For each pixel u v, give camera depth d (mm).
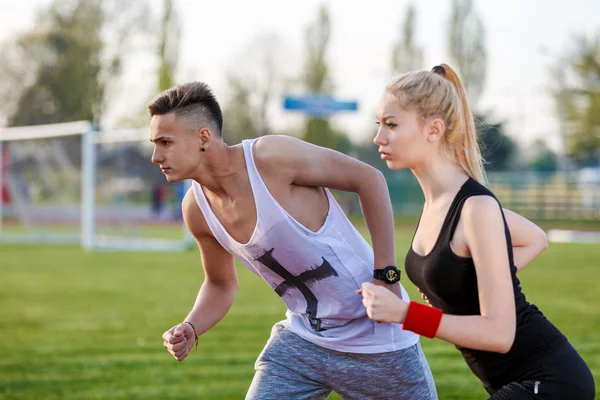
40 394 7270
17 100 58500
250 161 3975
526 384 3545
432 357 8805
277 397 4293
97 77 57656
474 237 3410
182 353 4473
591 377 3611
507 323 3305
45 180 39500
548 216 43781
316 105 34375
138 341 10047
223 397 7145
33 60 58344
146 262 21781
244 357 8977
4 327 11195
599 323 11016
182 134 3850
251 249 4109
